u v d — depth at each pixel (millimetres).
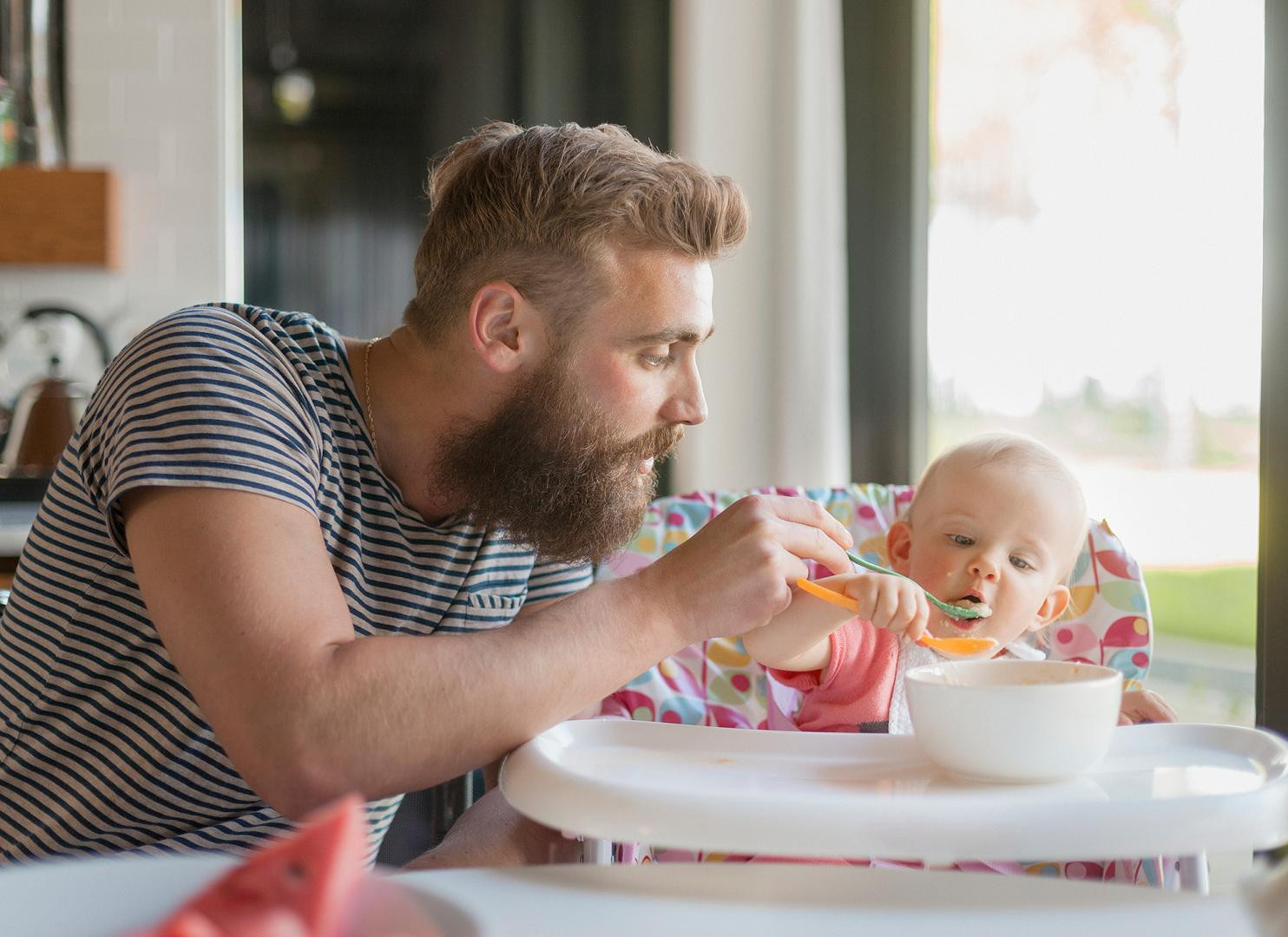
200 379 864
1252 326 1725
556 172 943
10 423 2666
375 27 2906
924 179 2650
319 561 806
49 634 957
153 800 942
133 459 821
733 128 2928
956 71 2533
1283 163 1491
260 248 2881
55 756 949
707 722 1229
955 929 479
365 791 723
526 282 953
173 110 2799
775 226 2918
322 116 2896
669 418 1013
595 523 997
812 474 2871
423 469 1056
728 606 805
